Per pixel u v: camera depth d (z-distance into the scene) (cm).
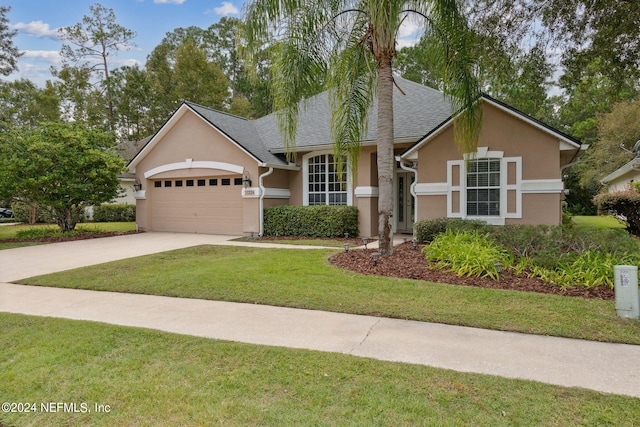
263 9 771
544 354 376
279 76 830
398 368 347
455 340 415
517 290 584
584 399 292
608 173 2627
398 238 1288
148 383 328
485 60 1055
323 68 869
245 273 731
